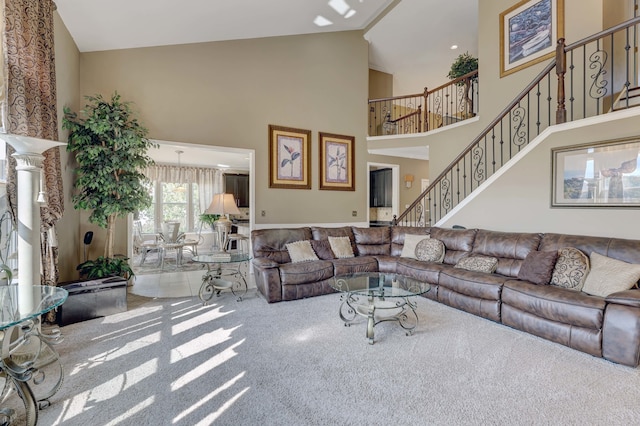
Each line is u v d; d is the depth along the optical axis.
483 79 5.09
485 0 5.06
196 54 4.81
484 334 2.84
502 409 1.77
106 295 3.32
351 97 6.26
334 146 6.05
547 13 4.31
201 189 8.88
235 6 4.18
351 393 1.92
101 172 3.61
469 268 3.65
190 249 8.02
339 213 6.11
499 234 3.77
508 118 4.76
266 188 5.38
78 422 1.67
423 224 6.79
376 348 2.55
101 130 3.54
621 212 2.91
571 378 2.10
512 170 3.86
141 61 4.44
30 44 2.54
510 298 2.95
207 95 4.88
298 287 3.90
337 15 5.54
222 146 4.99
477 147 5.12
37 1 2.65
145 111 4.45
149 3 3.57
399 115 9.09
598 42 4.14
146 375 2.13
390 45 6.72
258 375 2.13
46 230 2.97
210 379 2.08
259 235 4.48
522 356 2.41
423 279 3.94
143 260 6.53
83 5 3.37
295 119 5.65
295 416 1.71
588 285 2.67
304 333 2.86
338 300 3.90
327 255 4.64
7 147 2.37
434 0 5.29
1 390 2.04
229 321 3.16
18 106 2.36
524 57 4.56
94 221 3.70
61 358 2.37
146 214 8.21
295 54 5.66
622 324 2.23
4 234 2.52
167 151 6.35
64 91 3.62
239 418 1.69
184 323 3.10
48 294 2.09
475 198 4.32
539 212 3.58
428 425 1.64
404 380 2.07
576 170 3.23
